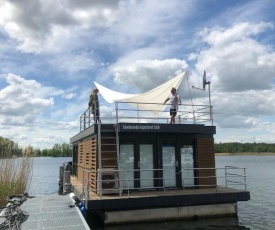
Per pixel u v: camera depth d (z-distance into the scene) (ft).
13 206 41.75
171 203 44.93
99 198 43.39
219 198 46.80
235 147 561.02
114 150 49.96
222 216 47.73
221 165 261.85
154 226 43.34
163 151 52.80
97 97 56.03
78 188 53.72
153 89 60.49
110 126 49.34
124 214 44.19
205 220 46.47
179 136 53.42
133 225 43.70
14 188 53.67
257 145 556.92
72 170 86.12
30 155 59.36
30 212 41.11
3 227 33.35
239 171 187.93
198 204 46.96
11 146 59.06
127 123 48.67
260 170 194.29
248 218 53.72
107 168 49.16
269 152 550.77
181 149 53.88
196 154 54.03
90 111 56.29
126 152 50.93
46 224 35.19
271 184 109.91
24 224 35.22
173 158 53.06
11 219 35.94
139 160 51.08
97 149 49.60
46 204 46.60
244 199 47.60
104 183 47.80
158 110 56.03
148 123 49.55
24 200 48.65
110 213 43.73
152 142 52.24
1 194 51.21
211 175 54.34
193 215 46.68
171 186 52.31
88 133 54.03
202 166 54.08
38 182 125.80
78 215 39.45
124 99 56.03
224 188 52.90
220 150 558.97
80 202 48.11
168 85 60.34
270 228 46.26
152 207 45.14
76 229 33.35
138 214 44.60
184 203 45.62
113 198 43.19
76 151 81.87
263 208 63.46
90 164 54.08
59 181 72.13
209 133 53.31
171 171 52.75
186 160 53.88
